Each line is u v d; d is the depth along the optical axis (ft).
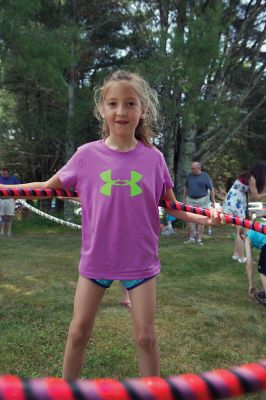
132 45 45.91
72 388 3.10
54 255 26.32
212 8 39.91
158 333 13.19
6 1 30.66
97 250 7.91
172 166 46.73
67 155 43.96
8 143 52.31
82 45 40.68
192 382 3.35
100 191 7.92
